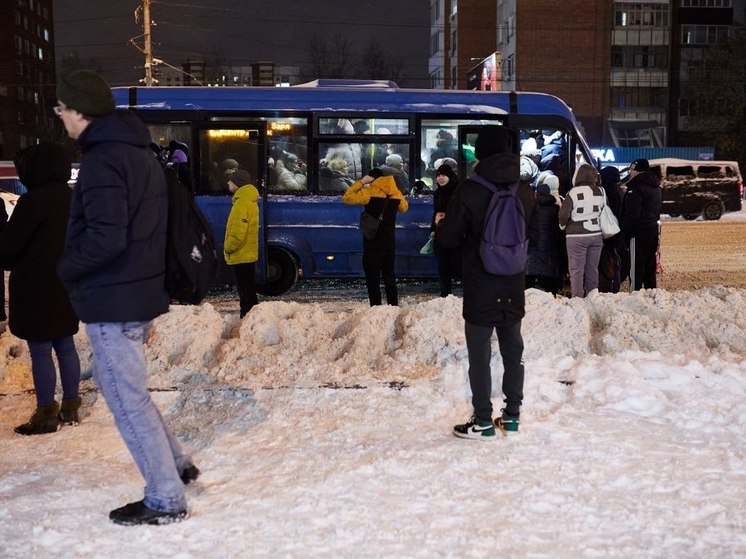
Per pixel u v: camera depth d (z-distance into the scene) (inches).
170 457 164.4
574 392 245.8
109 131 156.9
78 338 286.2
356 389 251.1
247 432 221.3
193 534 156.7
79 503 173.0
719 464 191.9
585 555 147.4
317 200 512.7
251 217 388.8
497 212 206.1
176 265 164.7
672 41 2491.4
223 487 181.0
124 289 158.9
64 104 157.9
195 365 275.9
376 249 402.9
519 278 211.3
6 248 217.6
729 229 1078.4
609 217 402.0
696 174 1257.4
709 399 239.3
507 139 212.2
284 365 275.6
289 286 521.3
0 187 1317.7
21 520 163.9
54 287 221.5
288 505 169.5
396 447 204.5
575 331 289.4
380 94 519.5
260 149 511.2
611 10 2443.4
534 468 189.6
